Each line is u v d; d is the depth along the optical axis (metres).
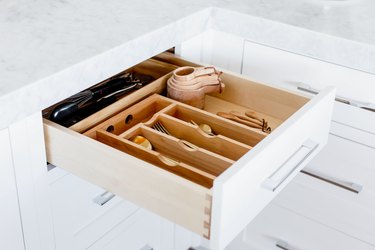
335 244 1.46
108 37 1.12
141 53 1.15
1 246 1.02
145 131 1.09
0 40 1.07
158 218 1.39
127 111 1.15
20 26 1.14
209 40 1.43
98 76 1.06
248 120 1.19
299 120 1.02
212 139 1.08
